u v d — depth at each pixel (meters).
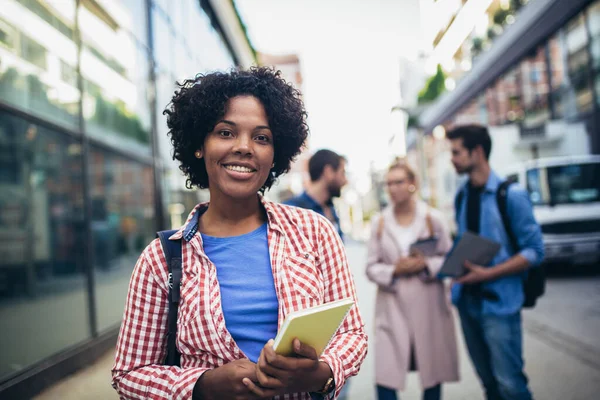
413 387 3.93
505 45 19.72
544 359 4.38
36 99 4.61
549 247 8.34
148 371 1.21
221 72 1.37
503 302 2.54
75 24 5.33
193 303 1.20
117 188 6.36
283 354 1.03
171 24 8.73
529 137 14.66
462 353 4.72
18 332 3.98
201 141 1.40
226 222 1.35
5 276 3.97
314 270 1.27
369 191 39.06
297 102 1.47
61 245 4.88
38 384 3.98
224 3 12.34
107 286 5.85
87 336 5.14
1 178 4.07
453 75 37.69
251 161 1.29
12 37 4.24
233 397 1.07
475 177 2.81
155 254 1.28
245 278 1.25
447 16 35.12
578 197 8.70
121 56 6.50
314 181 3.26
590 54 14.62
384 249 3.12
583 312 5.95
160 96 8.02
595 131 14.69
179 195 8.97
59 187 4.93
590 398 3.47
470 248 2.62
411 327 2.90
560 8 15.47
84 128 5.45
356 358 1.23
